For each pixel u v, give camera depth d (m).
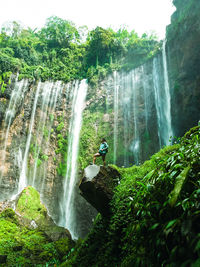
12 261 8.68
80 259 5.37
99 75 32.00
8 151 23.77
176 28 24.41
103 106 29.77
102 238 5.35
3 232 10.77
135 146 25.78
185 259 1.89
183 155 2.98
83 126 29.09
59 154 27.34
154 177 3.12
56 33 38.22
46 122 28.47
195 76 21.42
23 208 14.86
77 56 37.88
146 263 2.39
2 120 24.33
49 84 30.73
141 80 28.55
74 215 23.83
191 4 22.61
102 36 33.94
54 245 10.81
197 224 2.01
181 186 2.25
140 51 30.92
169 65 25.02
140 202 3.09
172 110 23.28
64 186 25.78
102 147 6.56
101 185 5.49
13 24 39.06
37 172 25.16
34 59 34.31
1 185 21.72
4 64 27.36
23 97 27.33
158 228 2.49
